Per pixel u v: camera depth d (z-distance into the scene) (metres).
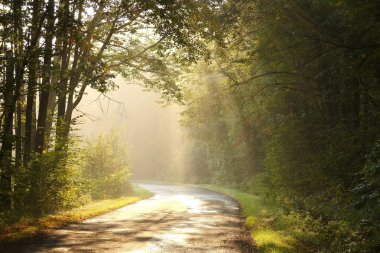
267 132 22.20
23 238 11.45
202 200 29.72
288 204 18.72
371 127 15.60
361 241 9.58
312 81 19.92
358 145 15.96
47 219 14.95
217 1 17.78
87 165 28.38
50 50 14.73
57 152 17.42
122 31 19.50
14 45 15.25
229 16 18.31
